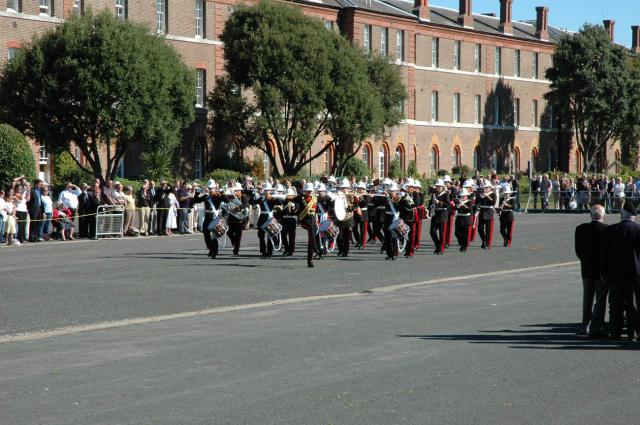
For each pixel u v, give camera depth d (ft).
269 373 42.04
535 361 45.21
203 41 217.77
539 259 99.25
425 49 289.12
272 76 200.54
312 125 201.16
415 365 43.91
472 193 109.29
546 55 343.87
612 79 314.14
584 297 52.70
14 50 175.11
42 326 55.42
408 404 36.76
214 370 42.63
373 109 207.92
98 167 167.02
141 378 40.98
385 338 50.90
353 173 235.20
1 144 142.31
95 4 192.24
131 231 128.26
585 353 47.44
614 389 39.55
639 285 51.16
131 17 200.44
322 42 201.46
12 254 99.14
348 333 52.49
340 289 73.31
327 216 98.78
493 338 51.21
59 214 119.96
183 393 38.27
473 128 309.83
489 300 66.85
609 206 201.16
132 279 77.87
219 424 33.83
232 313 60.49
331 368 43.14
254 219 144.87
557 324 56.18
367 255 102.53
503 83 323.98
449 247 113.80
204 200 96.48
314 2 247.70
